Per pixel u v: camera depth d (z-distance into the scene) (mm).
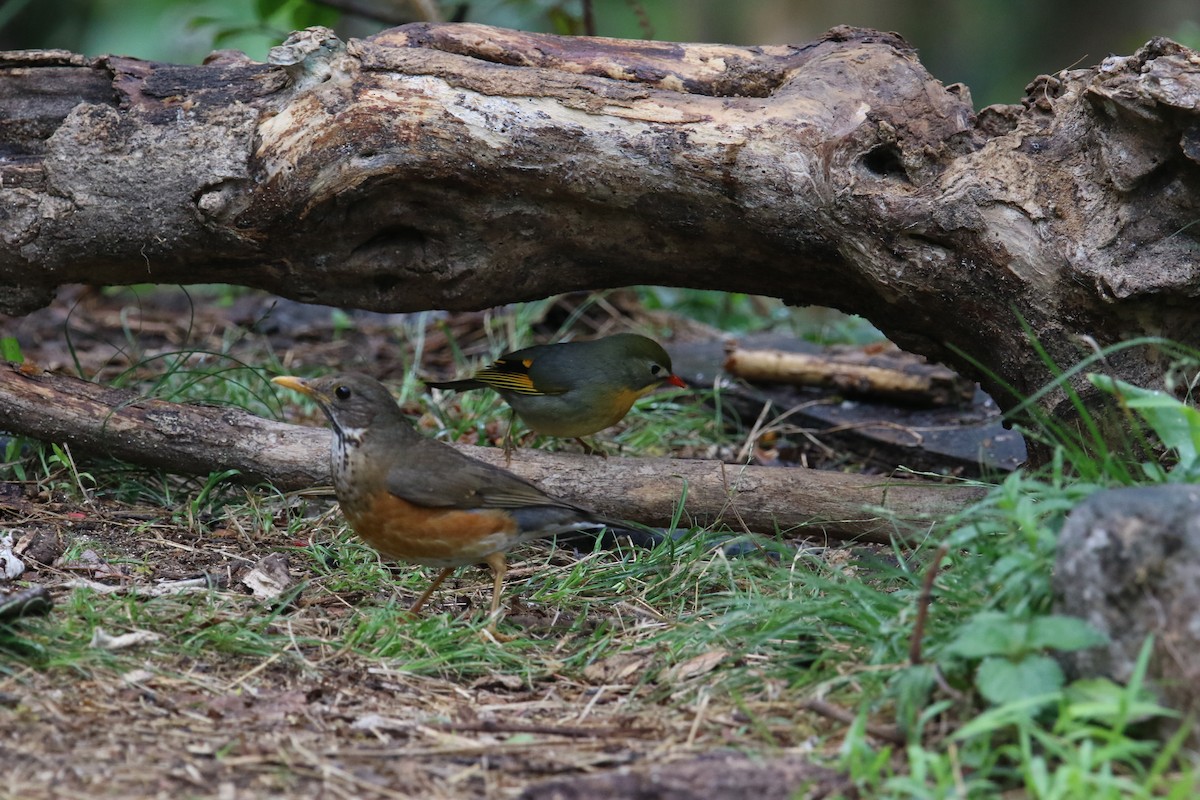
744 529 11039
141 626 8625
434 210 10898
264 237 10922
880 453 13727
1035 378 10242
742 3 27406
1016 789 6484
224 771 6824
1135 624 6691
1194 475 7848
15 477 11695
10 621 8133
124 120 10828
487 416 13883
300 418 14086
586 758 7125
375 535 9359
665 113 10391
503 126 10391
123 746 7035
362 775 6867
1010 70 27547
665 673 8352
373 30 25703
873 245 10219
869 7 27547
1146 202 9602
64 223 10938
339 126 10422
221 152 10688
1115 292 9523
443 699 8070
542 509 9469
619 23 25797
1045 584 7172
